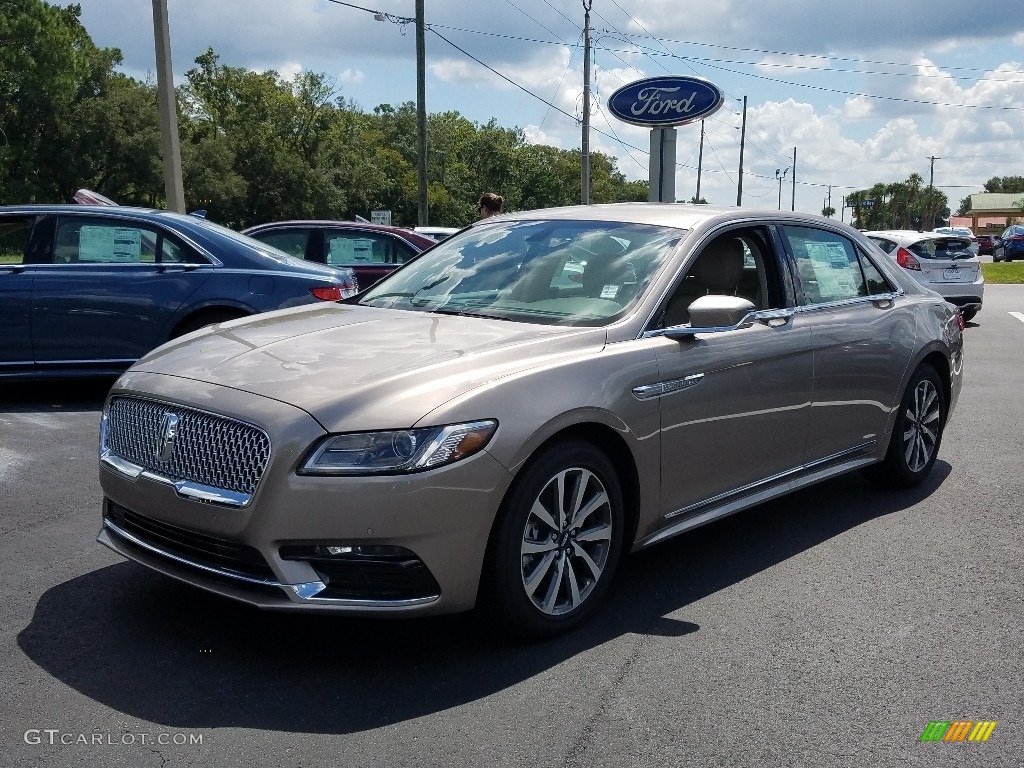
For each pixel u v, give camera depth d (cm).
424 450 314
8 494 533
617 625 379
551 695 321
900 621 388
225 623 371
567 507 361
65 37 5266
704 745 292
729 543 483
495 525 335
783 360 454
